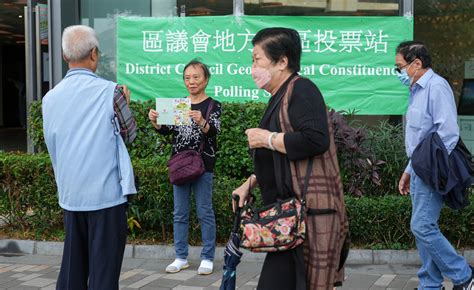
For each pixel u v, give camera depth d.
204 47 7.38
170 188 5.86
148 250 5.79
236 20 7.32
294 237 2.76
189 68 5.15
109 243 3.56
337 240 2.85
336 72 7.28
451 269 4.12
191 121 5.04
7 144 15.81
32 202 6.14
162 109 4.99
